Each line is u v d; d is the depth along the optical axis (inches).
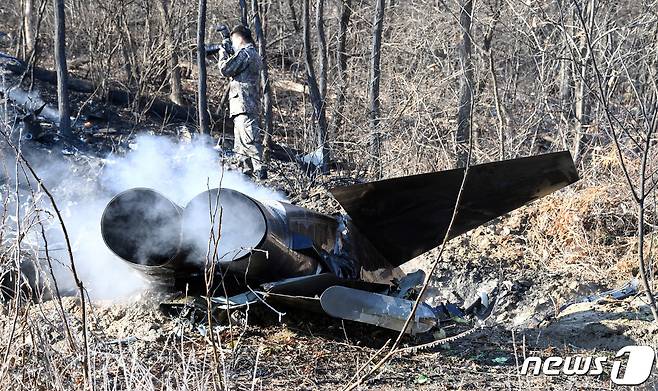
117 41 1045.8
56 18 765.3
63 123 756.0
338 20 1143.0
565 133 757.9
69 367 262.8
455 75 823.7
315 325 375.9
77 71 1128.8
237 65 673.0
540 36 903.7
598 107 608.7
